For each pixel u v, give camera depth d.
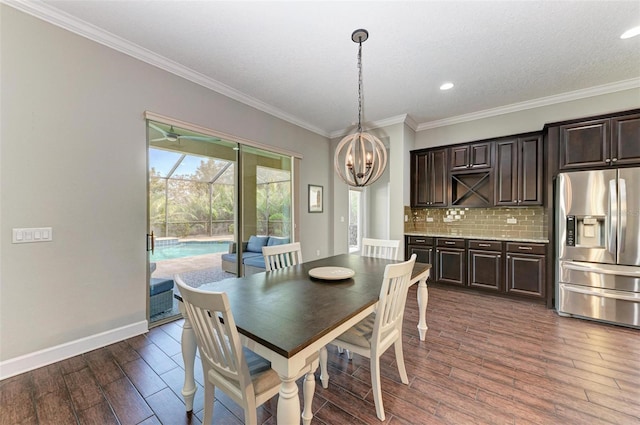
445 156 4.38
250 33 2.30
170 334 2.60
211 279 3.48
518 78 3.08
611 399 1.70
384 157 2.33
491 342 2.46
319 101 3.75
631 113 2.78
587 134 2.99
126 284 2.51
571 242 3.03
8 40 1.91
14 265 1.94
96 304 2.32
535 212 3.86
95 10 2.05
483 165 4.05
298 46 2.48
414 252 4.41
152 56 2.62
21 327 1.97
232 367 1.20
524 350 2.32
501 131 4.04
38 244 2.04
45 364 2.06
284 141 4.28
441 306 3.39
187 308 1.27
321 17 2.10
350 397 1.75
